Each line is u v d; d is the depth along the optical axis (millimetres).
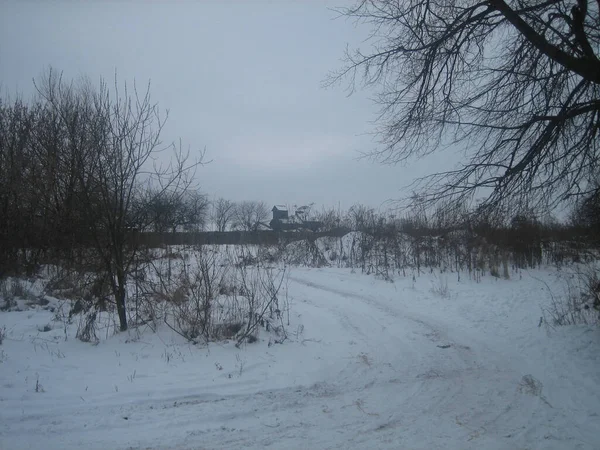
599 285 9742
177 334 8516
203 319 8531
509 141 6902
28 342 8016
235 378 6684
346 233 24109
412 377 7000
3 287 11750
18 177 14414
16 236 14148
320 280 16656
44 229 13930
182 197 10016
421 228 14289
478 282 15703
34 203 13609
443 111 7270
